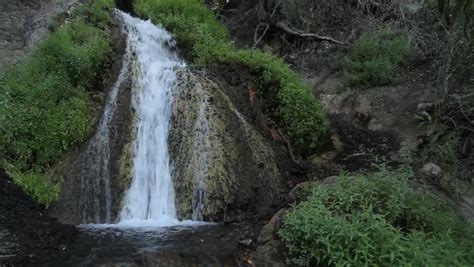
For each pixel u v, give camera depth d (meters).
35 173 7.45
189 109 8.80
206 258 5.73
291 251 5.61
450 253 4.97
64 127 7.95
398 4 11.20
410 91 9.76
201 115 8.68
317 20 12.40
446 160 7.59
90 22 11.16
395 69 10.37
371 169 7.99
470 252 5.18
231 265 5.61
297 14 12.34
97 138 8.27
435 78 9.70
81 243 6.23
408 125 8.98
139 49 10.67
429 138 8.19
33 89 8.02
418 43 10.70
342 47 11.55
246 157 8.34
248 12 14.11
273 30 13.06
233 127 8.66
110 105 8.83
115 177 7.91
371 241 5.17
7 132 7.38
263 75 9.73
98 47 9.62
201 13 13.11
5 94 7.70
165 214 7.88
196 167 8.05
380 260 4.97
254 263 5.67
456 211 6.47
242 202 7.74
